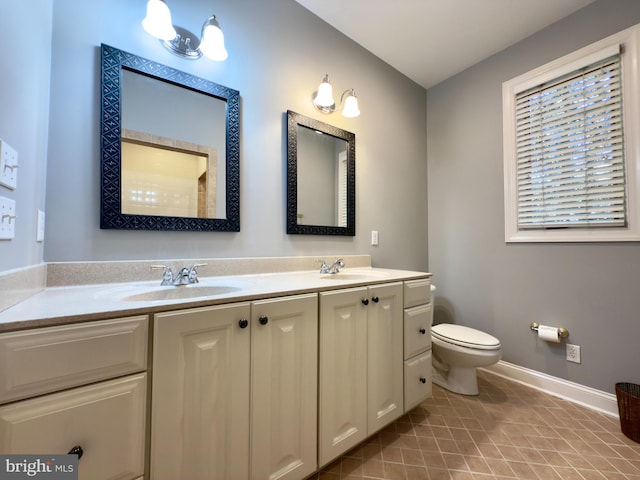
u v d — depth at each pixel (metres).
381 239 2.24
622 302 1.61
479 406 1.71
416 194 2.54
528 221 2.00
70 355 0.64
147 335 0.75
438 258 2.57
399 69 2.40
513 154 2.08
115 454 0.69
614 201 1.63
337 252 1.95
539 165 1.95
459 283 2.41
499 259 2.16
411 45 2.12
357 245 2.07
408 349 1.51
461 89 2.42
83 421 0.65
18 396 0.59
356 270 1.88
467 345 1.73
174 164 1.31
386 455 1.30
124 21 1.20
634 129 1.56
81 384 0.66
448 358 1.84
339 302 1.19
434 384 2.02
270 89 1.63
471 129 2.35
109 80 1.15
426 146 2.67
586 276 1.74
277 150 1.65
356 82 2.09
